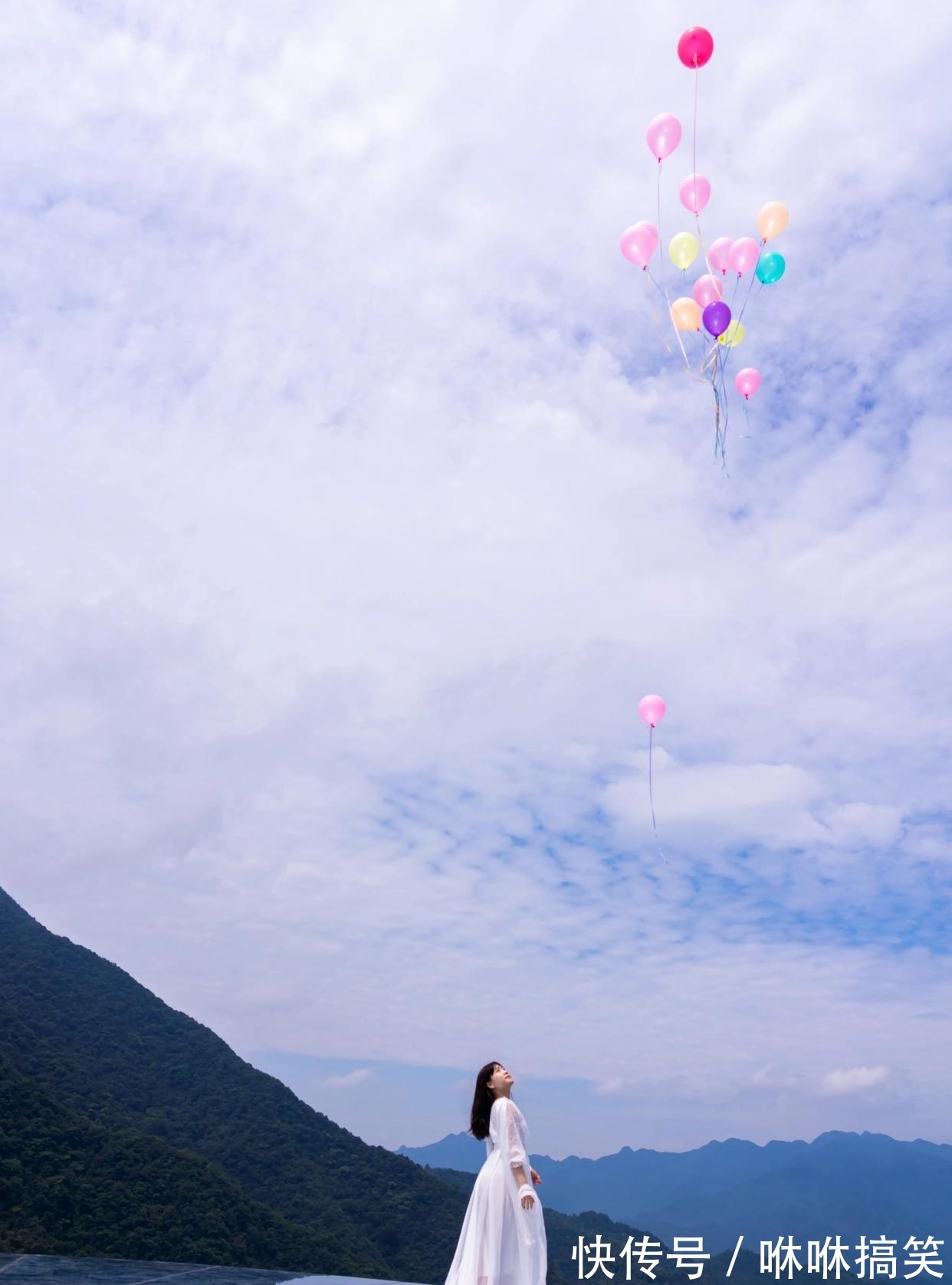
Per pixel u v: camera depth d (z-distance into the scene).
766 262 13.30
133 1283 8.01
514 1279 5.81
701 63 12.15
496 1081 6.30
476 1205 6.08
